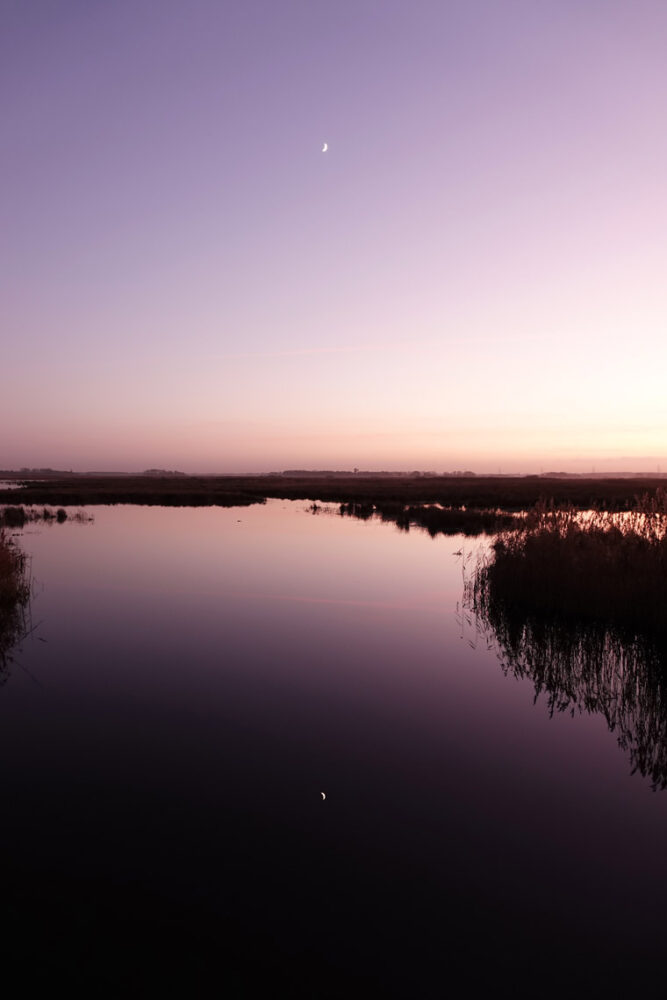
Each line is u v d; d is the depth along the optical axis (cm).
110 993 258
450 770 460
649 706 592
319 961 278
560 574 970
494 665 715
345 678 666
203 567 1377
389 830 379
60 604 1006
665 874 341
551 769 463
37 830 375
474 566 1409
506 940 292
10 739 506
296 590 1138
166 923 299
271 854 354
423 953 283
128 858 348
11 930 293
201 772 452
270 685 642
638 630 827
